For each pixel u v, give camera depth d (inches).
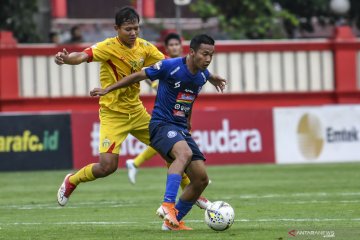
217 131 2389.3
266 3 3152.1
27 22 3006.9
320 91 2770.7
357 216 1257.4
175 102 1109.1
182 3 2485.2
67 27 3336.6
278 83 2760.8
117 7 3476.9
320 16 3284.9
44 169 2305.6
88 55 1216.2
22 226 1208.2
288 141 2420.0
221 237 1030.4
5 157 2281.0
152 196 1656.0
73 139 2322.8
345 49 2773.1
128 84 1117.1
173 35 1765.5
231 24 3125.0
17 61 2637.8
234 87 2733.8
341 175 2047.2
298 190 1713.8
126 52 1243.2
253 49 2743.6
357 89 2778.1
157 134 1099.9
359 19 3294.8
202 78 1115.9
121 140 1244.5
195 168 1091.9
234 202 1499.8
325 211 1332.4
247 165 2373.3
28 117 2294.5
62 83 2667.3
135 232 1099.3
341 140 2434.8
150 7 3376.0
